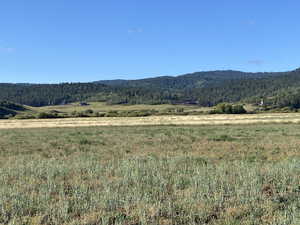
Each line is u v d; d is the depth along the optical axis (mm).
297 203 6992
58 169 10984
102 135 29641
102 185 8820
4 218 6297
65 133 33875
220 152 15961
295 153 15203
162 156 14648
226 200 7250
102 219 6066
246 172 9992
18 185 8961
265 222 6039
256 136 25469
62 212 6516
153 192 7883
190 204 6934
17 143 22641
